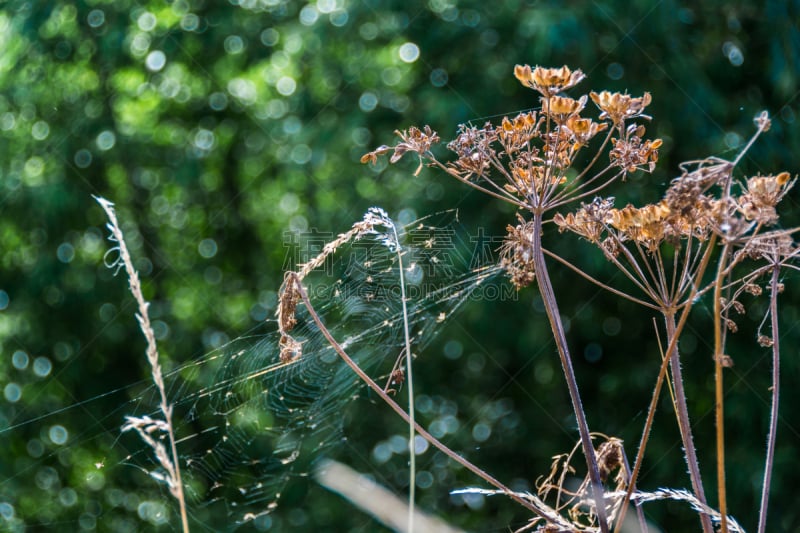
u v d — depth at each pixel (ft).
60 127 17.02
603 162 12.41
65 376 17.25
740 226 3.36
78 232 17.46
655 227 4.12
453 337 15.30
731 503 13.15
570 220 4.58
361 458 16.26
